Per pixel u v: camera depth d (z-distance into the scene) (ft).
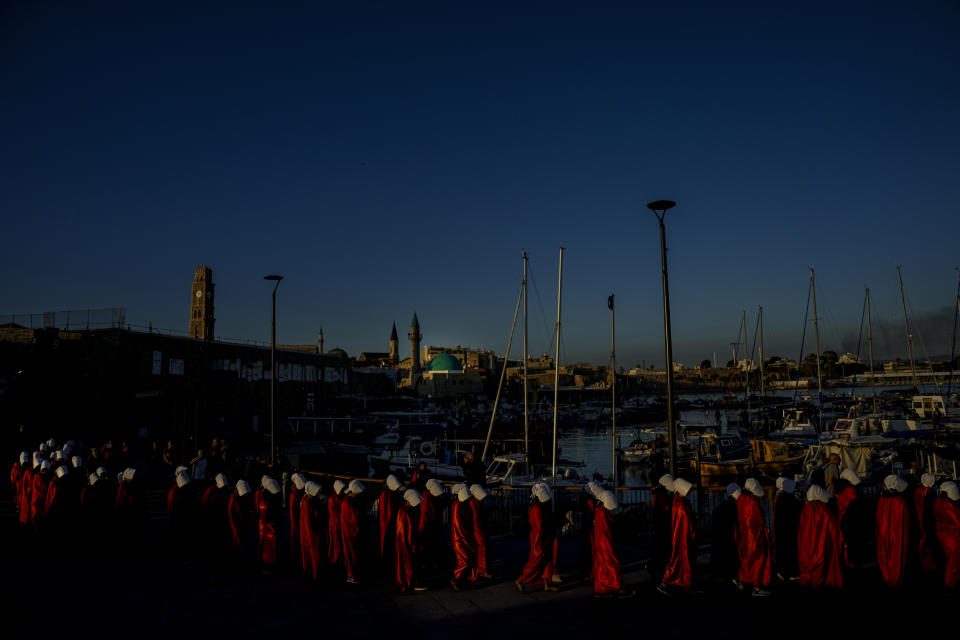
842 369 611.88
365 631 32.89
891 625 33.06
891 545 37.65
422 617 35.27
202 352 176.65
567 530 60.75
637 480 176.65
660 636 31.91
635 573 42.70
